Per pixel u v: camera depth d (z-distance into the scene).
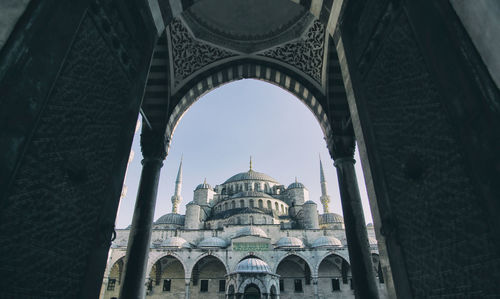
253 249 49.91
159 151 12.62
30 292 2.97
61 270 3.46
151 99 13.48
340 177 12.31
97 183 4.33
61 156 3.55
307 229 58.41
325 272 52.06
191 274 49.34
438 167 3.54
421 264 3.91
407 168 4.09
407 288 4.17
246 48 14.80
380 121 5.19
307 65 14.22
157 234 58.09
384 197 4.91
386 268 4.79
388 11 4.83
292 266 52.66
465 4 2.82
